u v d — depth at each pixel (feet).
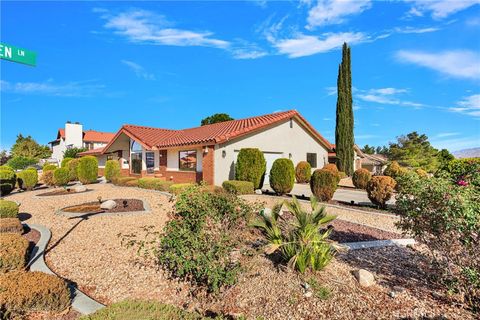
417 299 12.26
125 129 72.95
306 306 11.62
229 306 11.86
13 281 11.39
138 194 45.16
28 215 30.86
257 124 56.70
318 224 15.62
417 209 13.04
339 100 87.40
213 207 13.19
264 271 14.28
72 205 36.50
